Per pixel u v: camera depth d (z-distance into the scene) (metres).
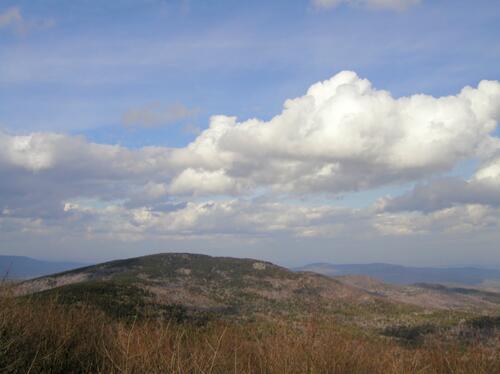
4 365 6.87
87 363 7.74
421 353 8.65
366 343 8.59
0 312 7.87
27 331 7.92
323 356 7.62
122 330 8.22
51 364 7.56
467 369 8.19
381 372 7.70
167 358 6.99
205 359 7.06
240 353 7.79
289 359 7.54
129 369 6.79
